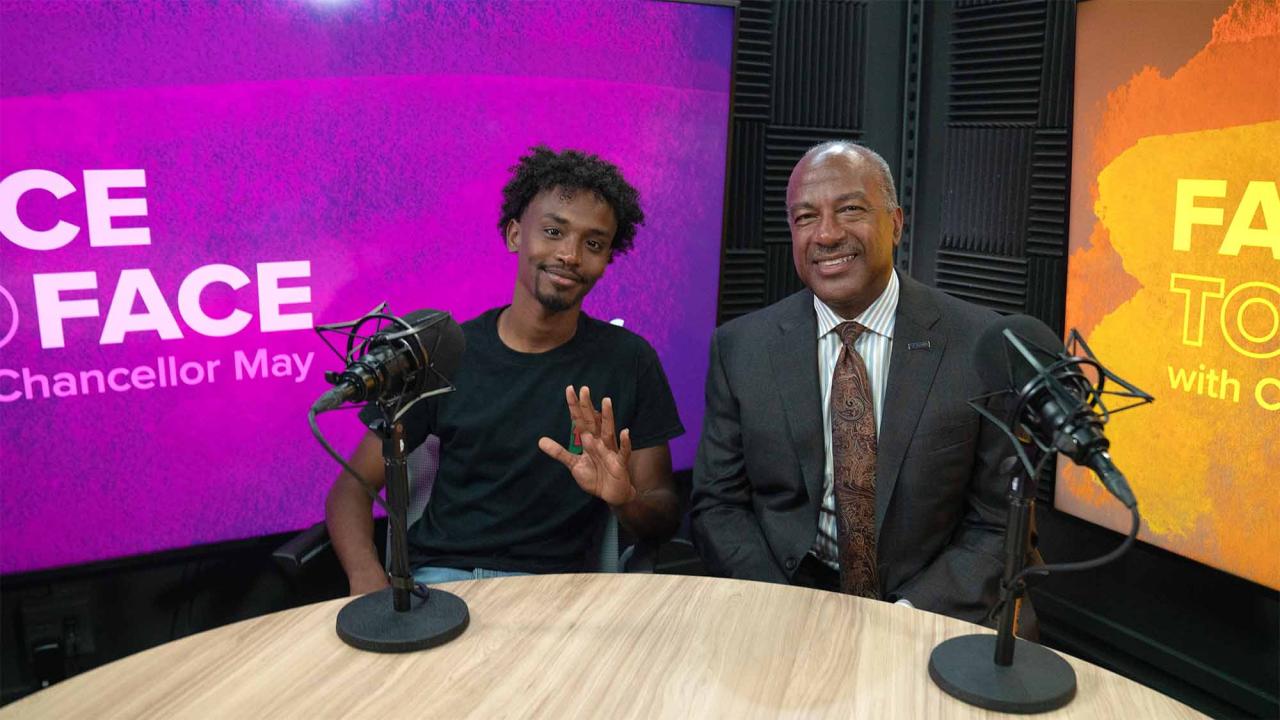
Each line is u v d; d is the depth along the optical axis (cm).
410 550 221
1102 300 285
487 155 262
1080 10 283
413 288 262
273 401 253
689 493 311
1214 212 253
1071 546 306
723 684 137
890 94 345
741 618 156
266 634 150
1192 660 276
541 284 216
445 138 257
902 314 215
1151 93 265
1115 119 276
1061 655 145
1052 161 301
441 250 262
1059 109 298
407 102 252
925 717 129
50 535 237
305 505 262
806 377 220
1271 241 241
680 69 279
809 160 216
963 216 331
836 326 219
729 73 285
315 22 239
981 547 205
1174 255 264
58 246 225
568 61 266
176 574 267
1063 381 129
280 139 241
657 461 226
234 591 274
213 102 233
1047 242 303
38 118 219
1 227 220
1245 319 248
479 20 255
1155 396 272
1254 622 262
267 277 246
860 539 214
